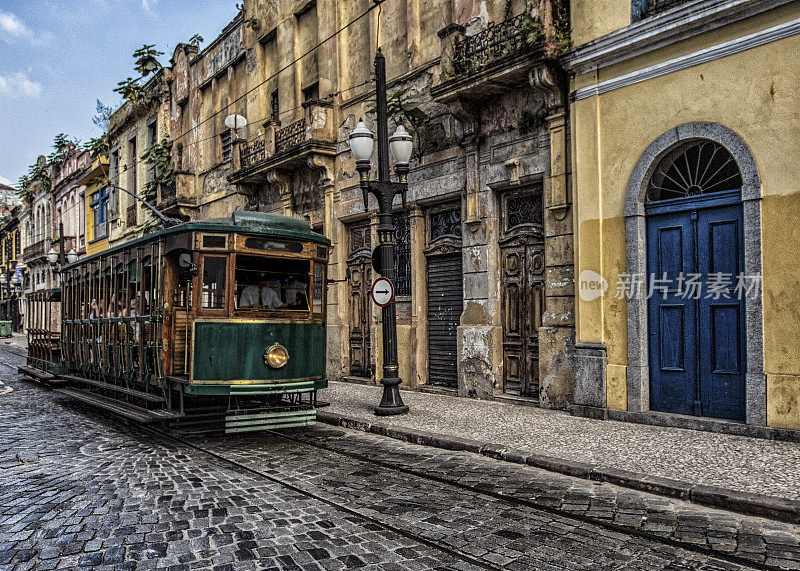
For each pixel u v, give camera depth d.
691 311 8.23
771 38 7.29
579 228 9.45
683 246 8.34
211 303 8.17
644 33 8.46
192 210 23.52
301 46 17.27
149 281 9.40
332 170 15.50
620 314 8.91
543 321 10.18
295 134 15.91
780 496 5.00
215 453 7.58
